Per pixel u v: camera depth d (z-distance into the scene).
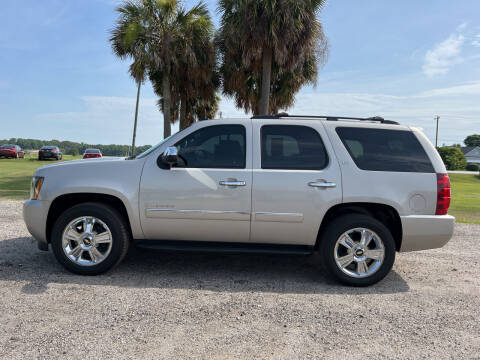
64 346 2.61
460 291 3.98
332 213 4.25
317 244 4.27
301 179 4.04
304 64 15.16
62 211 4.45
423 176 4.08
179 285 3.95
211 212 4.06
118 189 4.10
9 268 4.28
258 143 4.19
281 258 5.16
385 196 4.00
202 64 17.27
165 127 17.23
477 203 14.77
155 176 4.13
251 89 17.09
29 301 3.38
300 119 4.33
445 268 4.84
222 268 4.62
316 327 3.03
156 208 4.11
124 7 16.12
